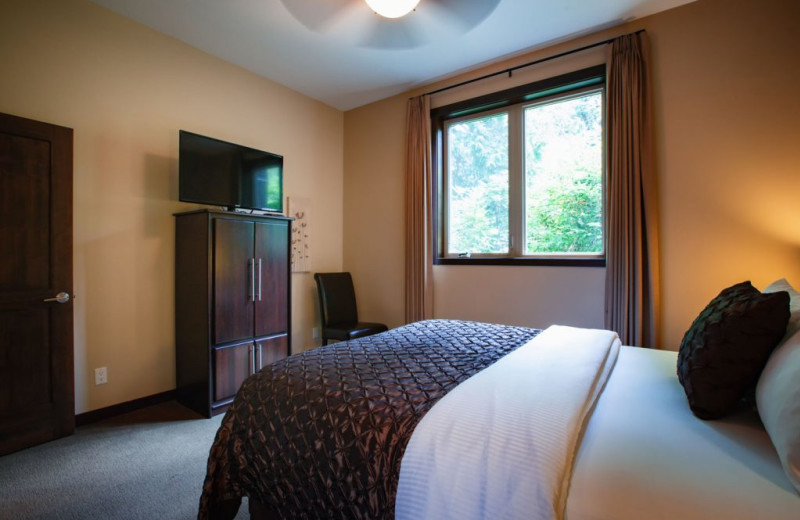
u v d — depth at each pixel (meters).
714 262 2.49
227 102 3.26
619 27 2.78
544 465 0.83
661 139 2.63
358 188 4.27
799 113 2.25
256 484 1.29
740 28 2.39
